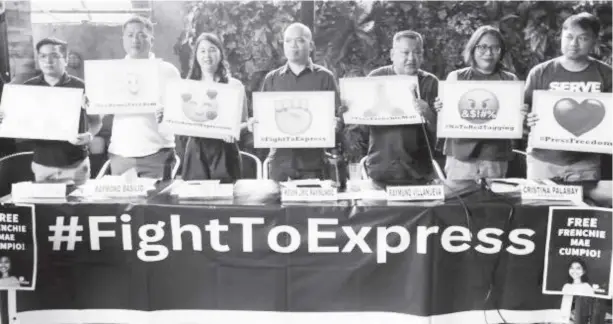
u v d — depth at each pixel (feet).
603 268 6.47
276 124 7.67
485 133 7.79
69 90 7.64
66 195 7.02
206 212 6.64
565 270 6.59
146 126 8.24
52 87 7.61
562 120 7.45
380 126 8.17
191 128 7.84
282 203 6.75
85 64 7.72
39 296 6.88
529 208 6.51
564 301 6.70
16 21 8.05
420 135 8.14
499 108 7.70
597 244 6.45
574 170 7.94
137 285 6.84
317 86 8.39
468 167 8.21
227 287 6.83
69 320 6.92
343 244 6.68
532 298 6.70
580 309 6.81
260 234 6.68
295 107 7.64
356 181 7.93
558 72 8.20
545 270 6.62
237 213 6.64
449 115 7.80
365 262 6.70
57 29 8.18
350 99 7.88
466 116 7.78
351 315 6.82
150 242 6.73
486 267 6.66
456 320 6.77
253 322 6.88
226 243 6.72
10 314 6.91
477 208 6.54
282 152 8.19
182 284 6.84
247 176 8.59
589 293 6.54
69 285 6.86
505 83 7.65
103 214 6.69
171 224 6.68
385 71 8.47
